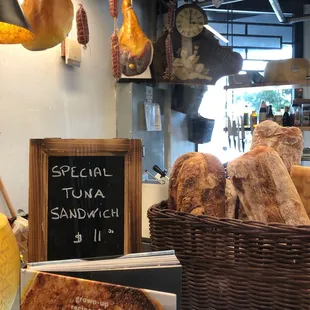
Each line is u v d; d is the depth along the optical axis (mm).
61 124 1718
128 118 2109
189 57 2213
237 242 759
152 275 660
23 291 655
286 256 721
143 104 2221
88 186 824
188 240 808
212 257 787
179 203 914
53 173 812
